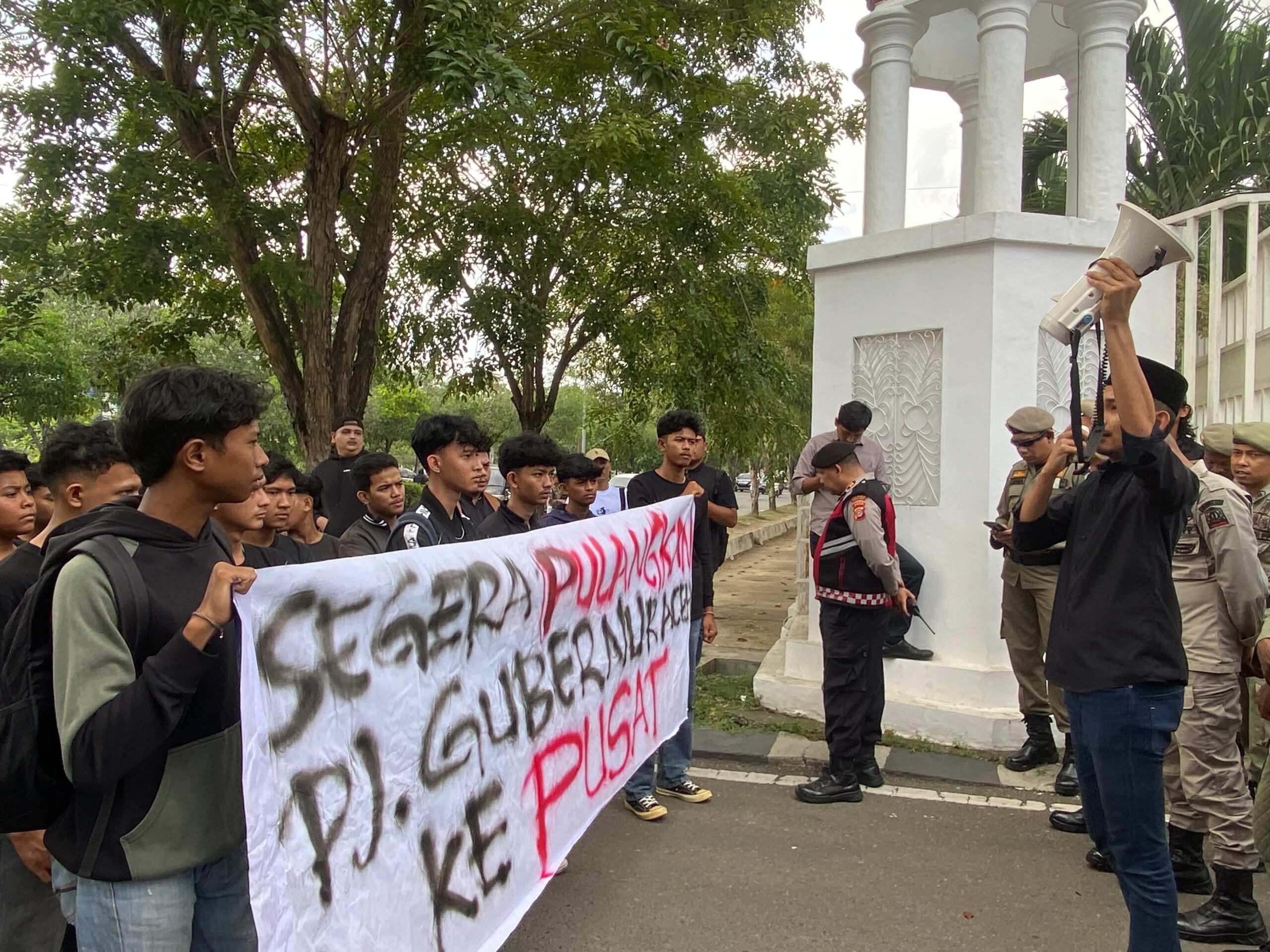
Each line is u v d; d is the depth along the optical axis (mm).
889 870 3910
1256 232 5480
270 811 1896
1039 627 4902
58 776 1821
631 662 3912
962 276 5535
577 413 42875
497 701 2795
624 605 3830
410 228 12195
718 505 4914
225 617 1743
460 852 2578
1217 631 3453
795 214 13406
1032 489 3154
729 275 13180
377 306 10344
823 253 6207
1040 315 5465
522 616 2949
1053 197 10969
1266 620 3291
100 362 16047
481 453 3930
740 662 7676
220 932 2047
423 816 2416
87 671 1681
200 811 1897
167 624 1792
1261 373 6188
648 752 4102
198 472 1848
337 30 10234
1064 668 2865
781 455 18234
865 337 6020
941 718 5398
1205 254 9031
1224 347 6758
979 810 4578
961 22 7492
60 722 1680
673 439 4703
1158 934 2686
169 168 8883
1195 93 9680
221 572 1758
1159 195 9922
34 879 2502
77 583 1717
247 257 9531
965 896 3678
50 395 19719
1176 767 3684
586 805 3439
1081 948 3289
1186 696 3465
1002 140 5777
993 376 5391
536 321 11945
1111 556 2803
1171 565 2836
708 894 3688
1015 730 5219
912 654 5668
